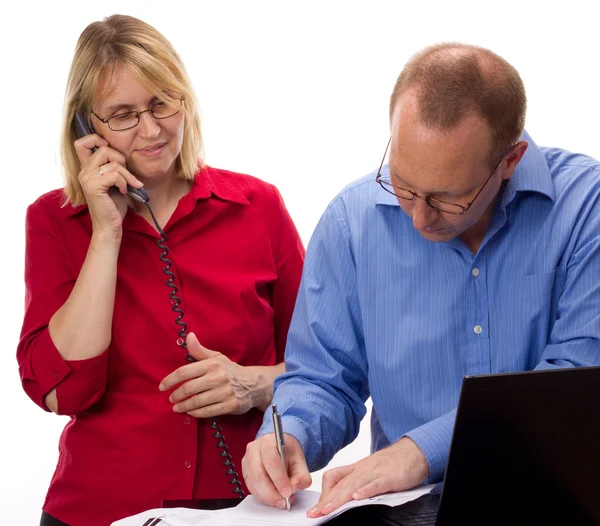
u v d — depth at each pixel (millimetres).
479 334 1734
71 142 1979
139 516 1508
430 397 1769
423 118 1456
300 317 1871
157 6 3852
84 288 1908
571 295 1685
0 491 3543
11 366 3934
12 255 3906
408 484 1504
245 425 2053
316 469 1743
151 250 2018
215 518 1482
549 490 1257
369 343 1807
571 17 3945
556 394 1219
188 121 1984
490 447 1222
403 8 3914
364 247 1805
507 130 1502
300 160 3998
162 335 1996
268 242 2113
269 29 3916
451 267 1740
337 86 3959
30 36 3746
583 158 1774
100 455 1975
